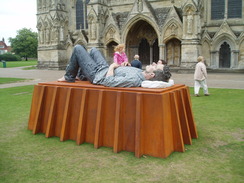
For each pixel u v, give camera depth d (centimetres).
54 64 4725
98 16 4022
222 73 3253
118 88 668
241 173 528
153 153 618
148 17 3591
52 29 4753
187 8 3291
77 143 698
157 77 711
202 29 3588
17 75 3338
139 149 609
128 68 723
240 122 909
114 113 665
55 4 4625
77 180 502
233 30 3416
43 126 812
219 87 1877
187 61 3366
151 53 4022
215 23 3528
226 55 3459
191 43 3322
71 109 739
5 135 795
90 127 706
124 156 619
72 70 805
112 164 575
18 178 512
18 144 711
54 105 765
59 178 511
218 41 3444
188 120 754
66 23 4847
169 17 3453
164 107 605
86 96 701
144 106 620
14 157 620
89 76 757
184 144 707
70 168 556
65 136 734
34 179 507
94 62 766
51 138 761
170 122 642
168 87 691
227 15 3441
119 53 1086
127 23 3775
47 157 617
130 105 637
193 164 573
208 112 1066
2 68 5444
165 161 589
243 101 1291
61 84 782
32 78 2833
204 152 645
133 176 518
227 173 529
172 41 3706
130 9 4038
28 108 1204
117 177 514
